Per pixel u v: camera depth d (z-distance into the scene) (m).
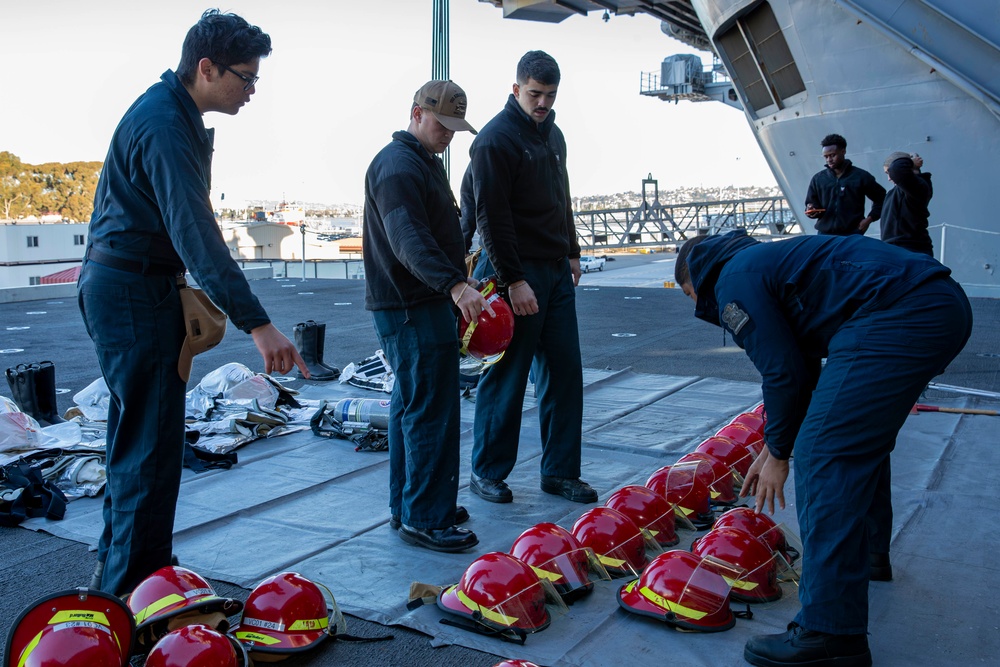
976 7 11.86
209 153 3.21
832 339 2.90
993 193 12.66
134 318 3.10
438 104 3.77
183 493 4.71
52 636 2.41
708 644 2.97
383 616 3.19
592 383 7.67
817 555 2.78
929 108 12.78
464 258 4.07
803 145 14.80
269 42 3.17
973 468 4.98
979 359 8.40
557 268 4.52
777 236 32.72
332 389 7.74
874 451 2.78
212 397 6.49
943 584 3.48
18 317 14.05
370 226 3.89
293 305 14.94
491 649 2.95
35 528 4.22
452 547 3.83
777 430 2.95
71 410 6.47
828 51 13.54
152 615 2.75
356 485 4.89
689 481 4.10
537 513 4.37
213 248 2.91
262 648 2.82
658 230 38.06
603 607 3.25
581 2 24.16
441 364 3.82
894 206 6.51
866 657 2.79
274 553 3.86
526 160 4.26
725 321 2.99
